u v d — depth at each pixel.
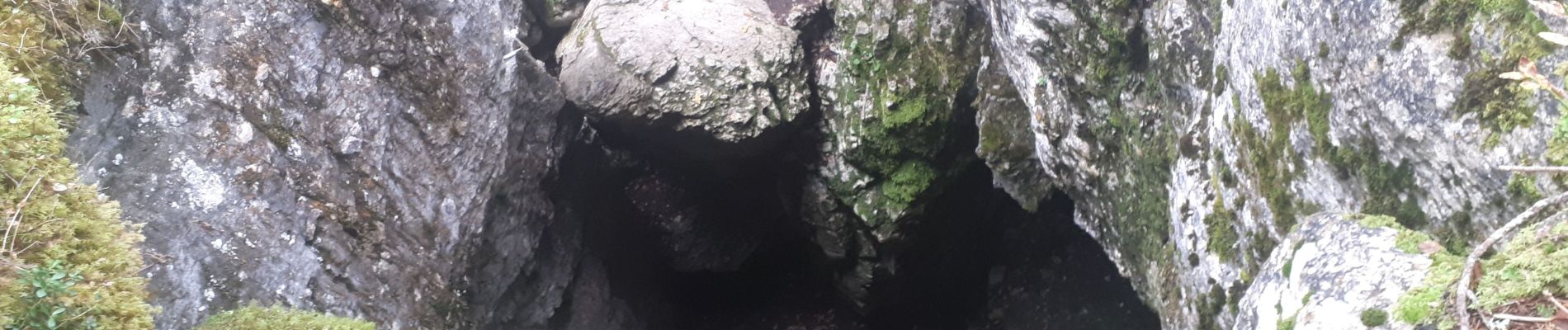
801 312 8.12
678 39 5.39
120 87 3.35
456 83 4.44
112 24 3.36
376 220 4.07
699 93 5.32
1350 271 2.06
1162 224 4.13
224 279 3.36
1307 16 2.69
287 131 3.79
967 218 6.71
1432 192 2.46
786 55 5.53
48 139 2.56
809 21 5.71
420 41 4.28
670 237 7.26
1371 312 1.87
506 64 4.68
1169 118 3.89
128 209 3.20
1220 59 3.34
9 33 3.01
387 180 4.15
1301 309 2.11
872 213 6.03
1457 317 1.71
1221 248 3.50
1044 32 4.13
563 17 5.89
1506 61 2.12
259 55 3.75
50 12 3.16
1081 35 4.00
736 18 5.59
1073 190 4.88
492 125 4.62
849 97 5.67
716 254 7.48
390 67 4.19
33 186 2.42
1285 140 2.97
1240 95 3.22
